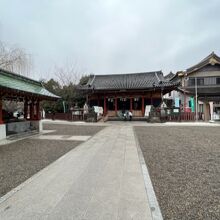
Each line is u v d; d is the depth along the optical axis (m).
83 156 6.76
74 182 4.39
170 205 3.31
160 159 6.31
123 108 26.83
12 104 17.61
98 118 24.36
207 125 18.39
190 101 27.31
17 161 6.13
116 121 24.19
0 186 4.19
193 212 3.08
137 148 8.05
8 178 4.66
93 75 31.56
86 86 26.48
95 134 12.32
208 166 5.50
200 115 24.42
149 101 25.84
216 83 28.52
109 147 8.29
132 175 4.83
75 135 11.91
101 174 4.92
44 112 28.89
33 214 3.08
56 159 6.38
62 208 3.26
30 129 13.34
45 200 3.54
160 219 2.91
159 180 4.46
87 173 5.00
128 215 3.04
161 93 24.69
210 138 10.52
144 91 25.06
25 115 14.31
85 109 24.72
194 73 29.34
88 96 27.05
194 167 5.42
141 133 12.79
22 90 10.12
